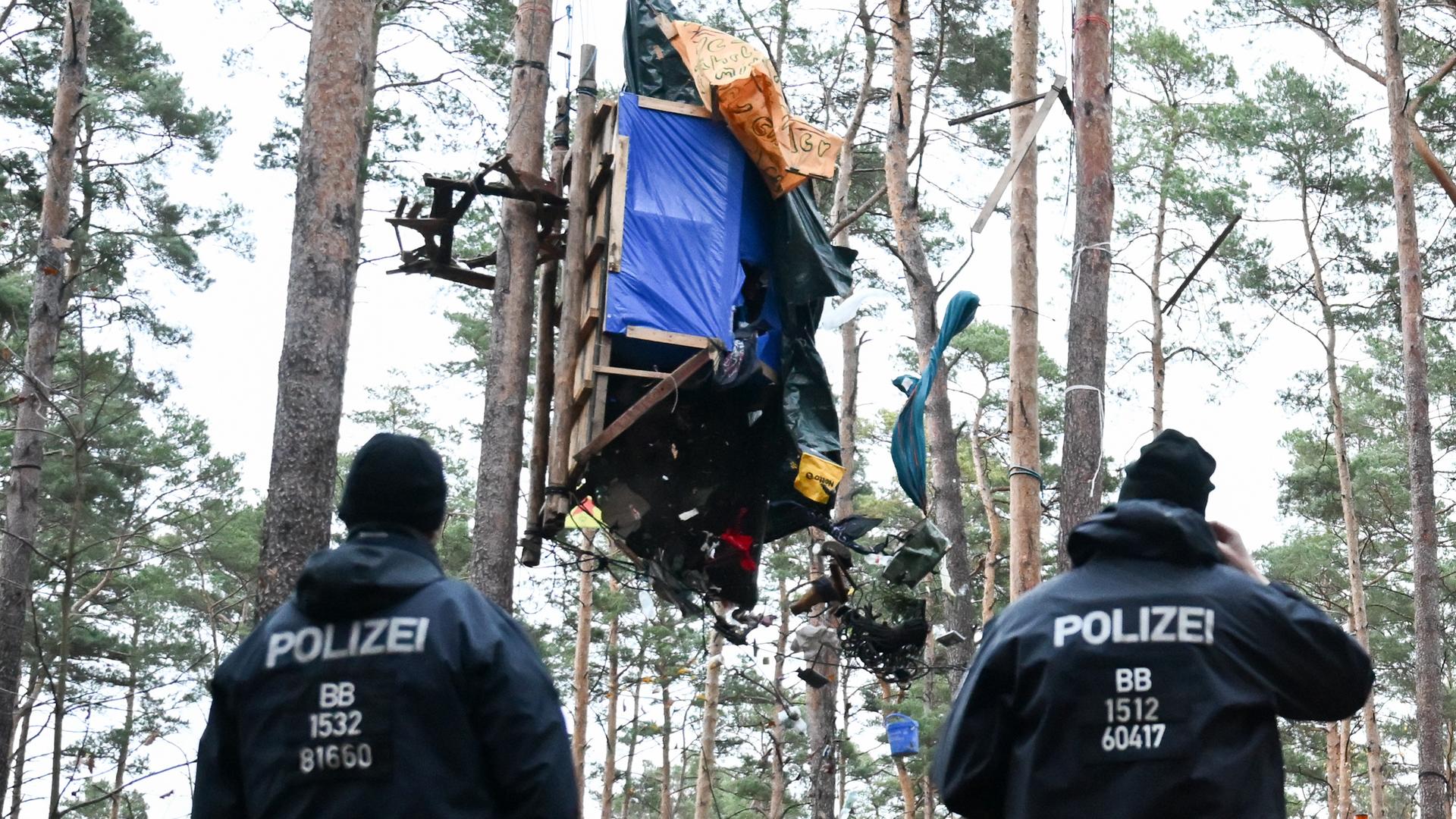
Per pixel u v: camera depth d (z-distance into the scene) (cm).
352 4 979
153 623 3412
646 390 985
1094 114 1172
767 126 993
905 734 1451
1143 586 344
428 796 310
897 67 1947
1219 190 2803
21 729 2248
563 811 312
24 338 2580
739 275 1013
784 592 3375
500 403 1057
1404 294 2141
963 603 1923
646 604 1061
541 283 1123
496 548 1044
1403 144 2141
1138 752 327
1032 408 1420
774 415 1034
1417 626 2086
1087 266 1151
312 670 323
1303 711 340
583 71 1037
